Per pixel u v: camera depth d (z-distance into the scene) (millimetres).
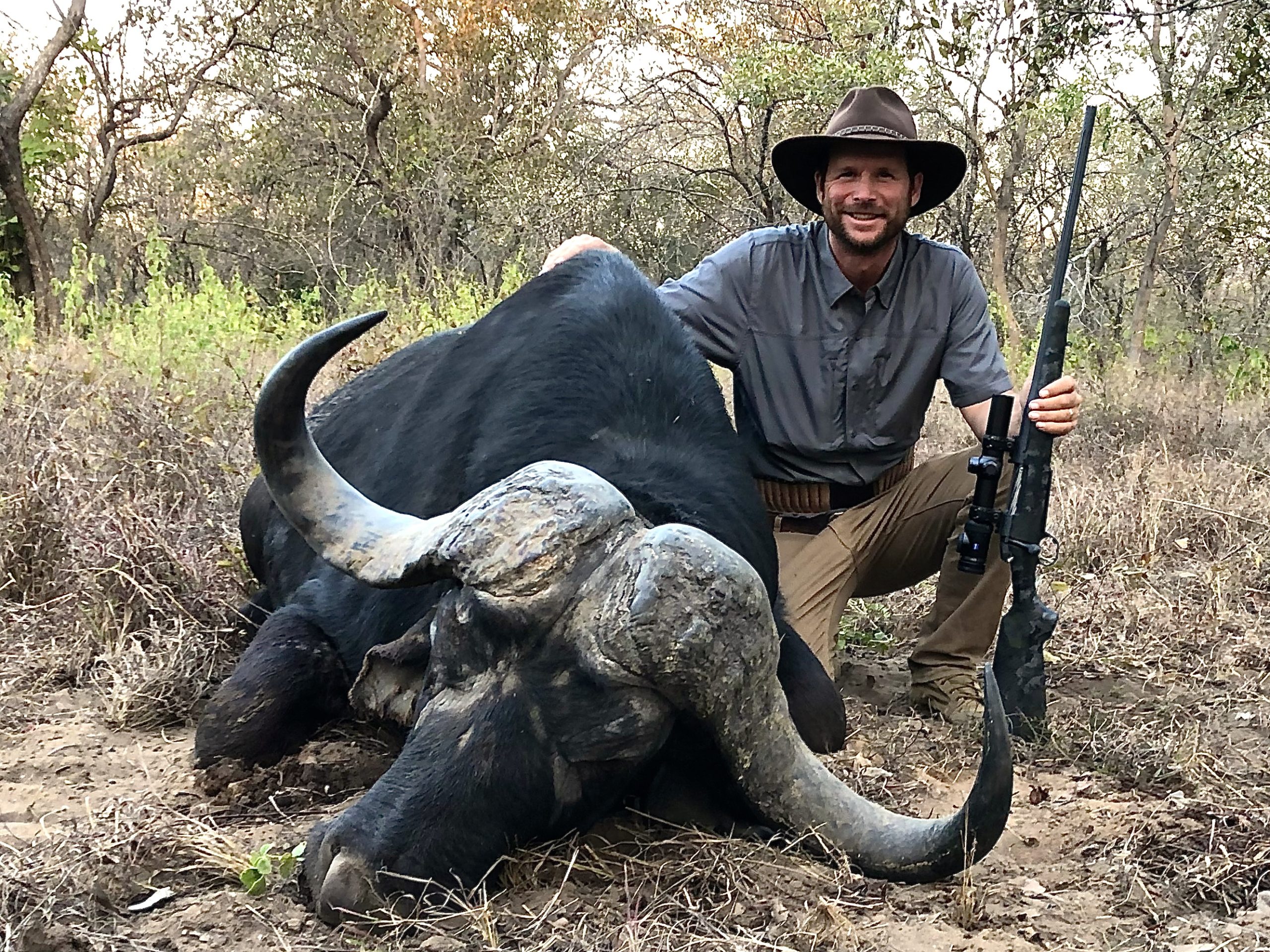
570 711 2785
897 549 5195
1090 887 3273
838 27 17719
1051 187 19016
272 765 3826
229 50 22844
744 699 2838
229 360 8594
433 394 4406
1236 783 3990
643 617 2719
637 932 2797
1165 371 13094
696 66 23141
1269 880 3307
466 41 23812
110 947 2711
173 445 6188
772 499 5148
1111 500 7230
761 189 18219
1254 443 9352
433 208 22438
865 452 4996
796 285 4949
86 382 7754
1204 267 18094
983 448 4520
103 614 4973
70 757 3969
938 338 4945
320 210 24156
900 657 5598
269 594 5148
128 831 3172
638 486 3307
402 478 4188
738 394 5191
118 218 27156
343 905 2725
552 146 23641
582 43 24641
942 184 5008
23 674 4695
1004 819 2703
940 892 3137
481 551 2803
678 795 3262
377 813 2770
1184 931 3027
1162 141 15789
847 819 2928
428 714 2855
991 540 4754
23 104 18500
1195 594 6090
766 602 2861
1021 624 4359
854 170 4711
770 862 3080
